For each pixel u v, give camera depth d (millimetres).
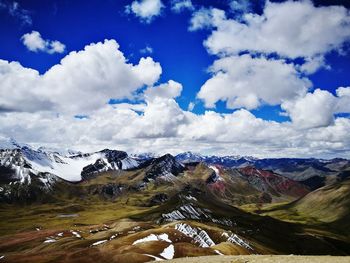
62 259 107188
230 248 115812
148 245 111000
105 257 103000
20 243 180500
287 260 41562
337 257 41406
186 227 163875
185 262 48000
